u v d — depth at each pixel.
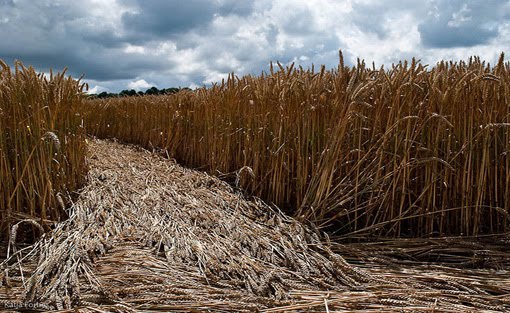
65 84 4.32
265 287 2.51
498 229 3.68
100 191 4.16
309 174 4.41
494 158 3.73
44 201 3.33
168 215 3.66
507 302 2.45
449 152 3.65
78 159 4.44
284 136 4.50
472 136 3.69
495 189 3.65
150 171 5.83
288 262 2.96
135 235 3.17
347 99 3.95
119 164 6.32
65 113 4.15
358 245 3.56
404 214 3.70
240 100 5.73
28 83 3.70
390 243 3.59
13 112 3.49
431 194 3.68
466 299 2.47
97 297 2.26
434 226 3.91
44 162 3.50
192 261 2.83
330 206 3.98
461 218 3.66
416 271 2.98
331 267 2.88
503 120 3.63
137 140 10.74
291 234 3.43
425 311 2.22
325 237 3.59
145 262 2.71
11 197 3.29
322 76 4.27
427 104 3.78
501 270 3.09
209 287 2.46
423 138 3.84
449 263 3.31
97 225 3.31
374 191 3.85
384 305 2.33
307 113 4.19
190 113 7.62
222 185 5.09
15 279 2.61
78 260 2.61
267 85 5.26
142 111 10.40
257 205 4.34
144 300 2.25
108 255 2.82
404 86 3.85
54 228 3.42
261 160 4.87
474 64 4.24
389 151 3.96
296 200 4.40
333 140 3.83
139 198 4.12
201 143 6.81
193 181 5.36
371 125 4.12
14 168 3.52
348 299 2.33
